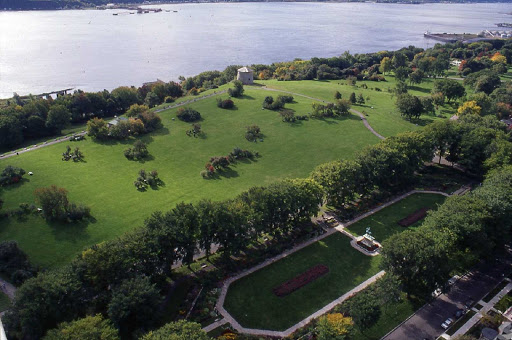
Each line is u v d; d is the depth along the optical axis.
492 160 134.75
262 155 161.25
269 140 174.12
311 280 93.12
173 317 81.44
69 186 131.62
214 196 130.75
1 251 94.56
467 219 94.69
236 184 139.25
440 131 152.00
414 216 120.50
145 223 93.88
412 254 84.69
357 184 125.62
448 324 81.12
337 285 92.12
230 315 82.69
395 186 137.88
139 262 84.62
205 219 94.25
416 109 198.50
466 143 145.62
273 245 106.06
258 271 96.31
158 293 77.00
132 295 73.12
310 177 125.19
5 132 166.75
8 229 109.56
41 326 72.06
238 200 104.75
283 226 107.94
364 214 122.44
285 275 94.94
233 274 95.00
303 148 168.12
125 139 169.00
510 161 135.75
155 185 135.88
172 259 90.19
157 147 163.75
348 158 160.25
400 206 126.94
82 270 78.56
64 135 184.00
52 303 72.69
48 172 139.38
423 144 143.25
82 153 155.25
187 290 89.19
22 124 179.00
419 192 135.88
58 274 78.31
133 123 171.12
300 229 113.81
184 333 63.00
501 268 99.75
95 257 79.38
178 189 134.25
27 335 72.44
